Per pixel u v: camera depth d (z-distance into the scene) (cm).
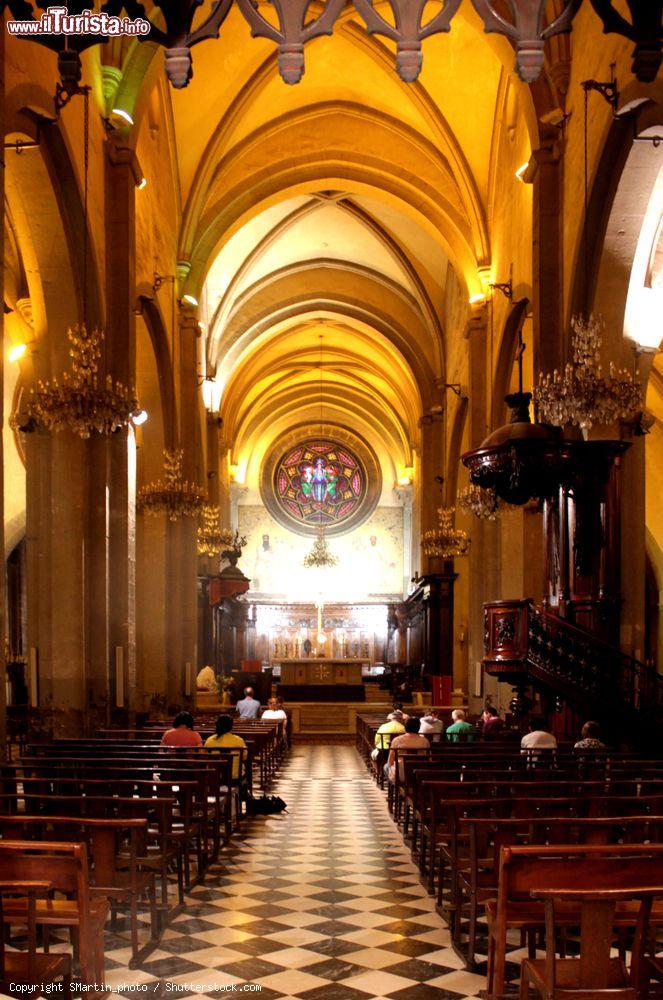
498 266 2186
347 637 4794
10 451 2495
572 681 1359
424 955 658
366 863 984
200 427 2864
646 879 448
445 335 3173
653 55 576
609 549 1435
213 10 579
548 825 621
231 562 3419
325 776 1869
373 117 2364
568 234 1507
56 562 1505
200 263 2395
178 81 580
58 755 1052
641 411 1474
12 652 2947
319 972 621
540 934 677
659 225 1373
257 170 2417
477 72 2069
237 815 1218
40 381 1341
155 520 2255
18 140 1314
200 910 781
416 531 4119
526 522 1936
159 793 838
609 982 427
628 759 1054
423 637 3766
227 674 3844
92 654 1504
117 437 1549
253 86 2166
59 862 484
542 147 1579
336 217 3042
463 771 881
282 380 4503
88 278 1502
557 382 1260
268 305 3375
